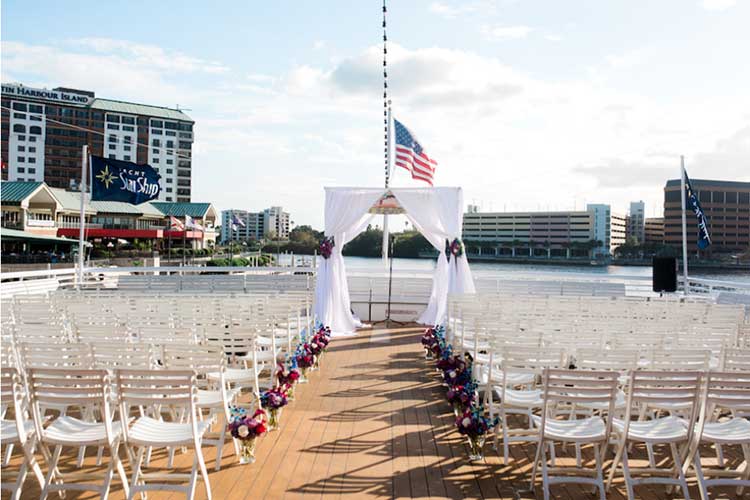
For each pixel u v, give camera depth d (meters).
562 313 8.91
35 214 47.31
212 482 4.80
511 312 8.77
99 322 7.62
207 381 6.32
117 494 4.59
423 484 4.84
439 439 5.93
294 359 7.30
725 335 7.03
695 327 7.59
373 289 15.13
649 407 5.46
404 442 5.82
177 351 5.30
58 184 87.62
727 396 4.58
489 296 11.67
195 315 7.86
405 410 6.93
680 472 4.52
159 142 94.31
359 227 14.27
